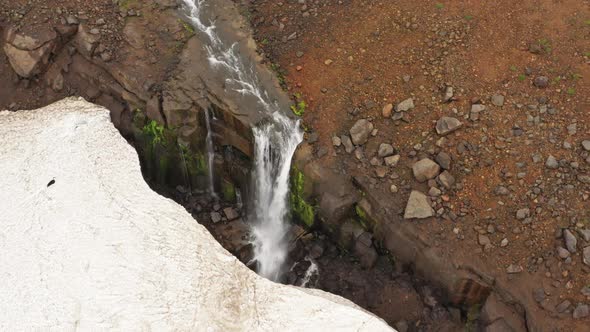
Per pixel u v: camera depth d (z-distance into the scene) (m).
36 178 10.92
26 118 12.17
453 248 10.78
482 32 12.58
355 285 11.75
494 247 10.62
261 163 12.48
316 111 12.29
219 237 12.70
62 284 9.59
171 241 10.08
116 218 10.30
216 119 12.53
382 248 11.79
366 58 12.70
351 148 11.79
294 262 12.37
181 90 12.50
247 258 12.51
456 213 10.99
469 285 10.66
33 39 12.85
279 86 12.68
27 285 9.66
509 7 12.84
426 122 11.80
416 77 12.27
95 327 9.14
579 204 10.63
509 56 12.23
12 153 11.38
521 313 10.28
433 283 11.16
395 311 11.30
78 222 10.25
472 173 11.24
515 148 11.30
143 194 10.75
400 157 11.59
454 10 12.96
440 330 10.97
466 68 12.18
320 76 12.68
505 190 10.98
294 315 9.39
